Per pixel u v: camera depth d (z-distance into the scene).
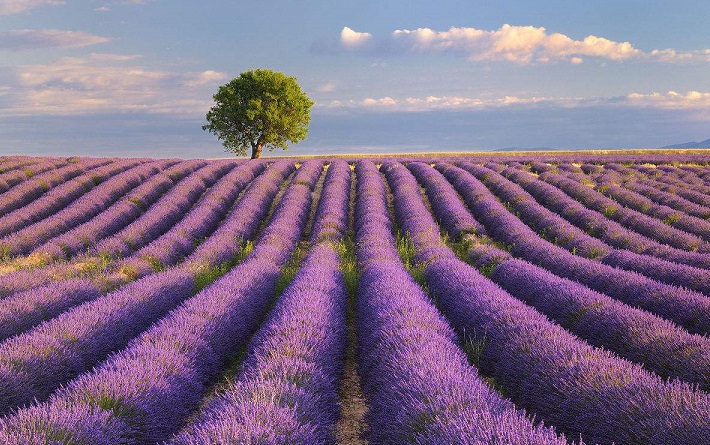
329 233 16.80
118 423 4.65
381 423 4.77
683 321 7.86
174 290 10.09
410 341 6.10
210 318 7.76
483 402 4.12
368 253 13.45
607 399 4.62
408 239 16.33
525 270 10.80
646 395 4.46
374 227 16.81
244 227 17.89
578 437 4.71
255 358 6.17
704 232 15.80
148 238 16.86
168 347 6.53
